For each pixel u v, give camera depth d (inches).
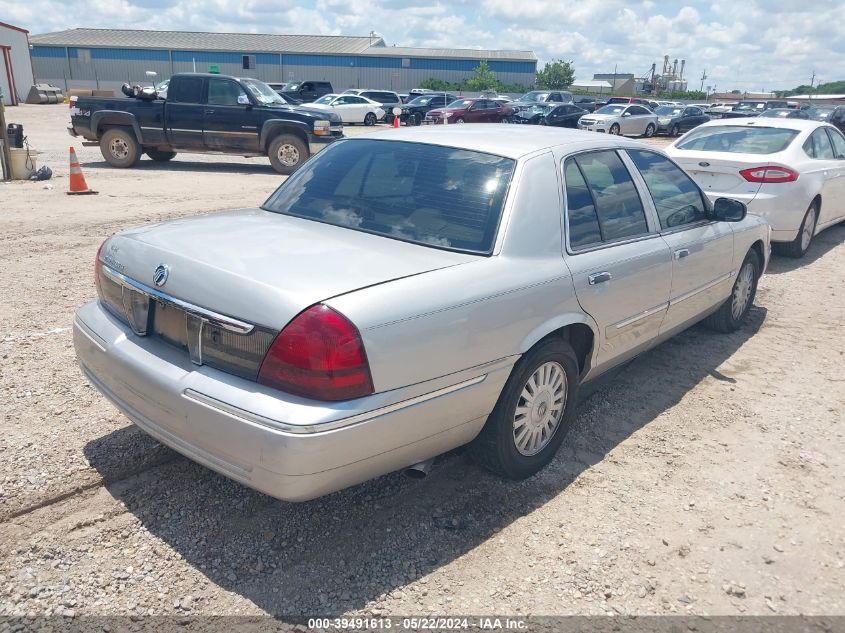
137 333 125.6
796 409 180.7
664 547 124.0
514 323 126.1
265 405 102.3
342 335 102.1
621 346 164.1
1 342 198.8
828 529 130.7
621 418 173.8
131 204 425.4
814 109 997.8
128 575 111.8
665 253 169.2
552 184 141.7
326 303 103.6
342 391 103.0
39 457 141.6
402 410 110.4
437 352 113.8
